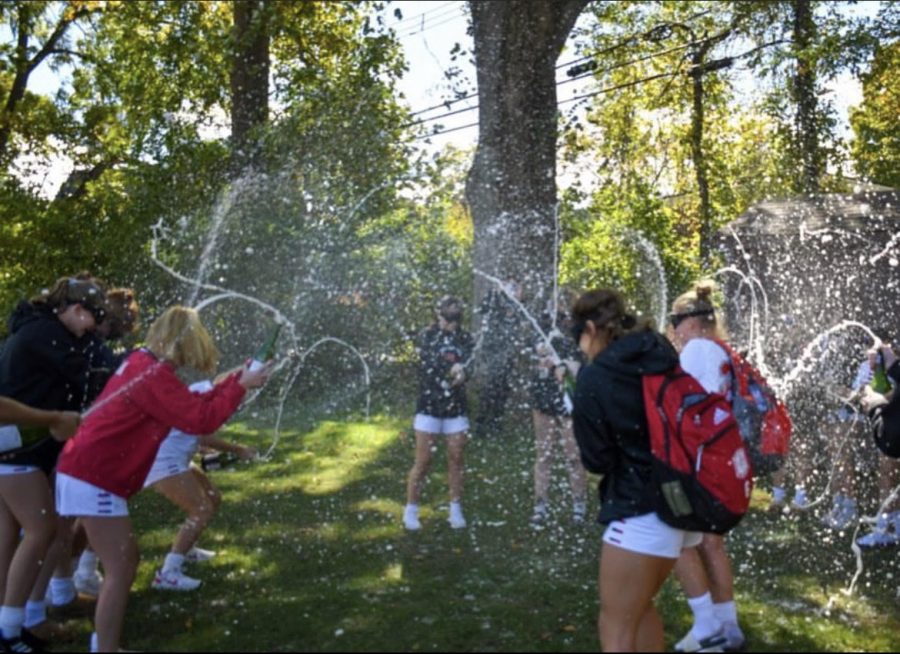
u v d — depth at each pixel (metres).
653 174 20.11
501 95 11.91
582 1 12.25
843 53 14.31
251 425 10.38
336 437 9.66
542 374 6.29
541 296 9.43
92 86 17.97
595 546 5.82
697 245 19.14
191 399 3.98
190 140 15.66
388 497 7.14
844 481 6.39
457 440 6.15
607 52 17.91
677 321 4.74
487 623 4.52
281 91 16.00
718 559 4.30
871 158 15.68
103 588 3.91
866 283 8.34
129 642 4.31
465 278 11.86
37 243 16.16
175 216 15.01
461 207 13.61
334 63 17.09
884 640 4.47
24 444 4.16
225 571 5.41
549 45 12.02
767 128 18.19
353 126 14.77
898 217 8.41
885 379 5.19
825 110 15.74
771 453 4.61
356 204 13.81
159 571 5.08
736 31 16.86
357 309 12.16
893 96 15.58
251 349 12.68
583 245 15.24
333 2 16.30
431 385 6.10
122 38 16.41
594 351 3.64
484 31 12.05
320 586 5.11
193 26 15.60
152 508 6.91
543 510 6.34
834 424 6.55
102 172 17.83
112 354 4.86
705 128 19.58
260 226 13.48
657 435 3.32
